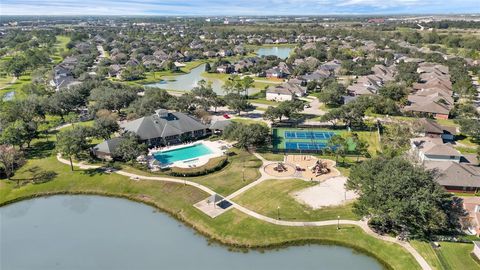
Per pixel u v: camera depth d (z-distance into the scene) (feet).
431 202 182.91
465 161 265.34
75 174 267.39
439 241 186.39
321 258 182.70
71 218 221.87
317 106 461.78
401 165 204.23
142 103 388.57
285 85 516.32
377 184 191.93
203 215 215.92
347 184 220.84
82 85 484.74
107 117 341.41
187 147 318.45
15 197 242.37
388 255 180.55
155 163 284.61
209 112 434.30
